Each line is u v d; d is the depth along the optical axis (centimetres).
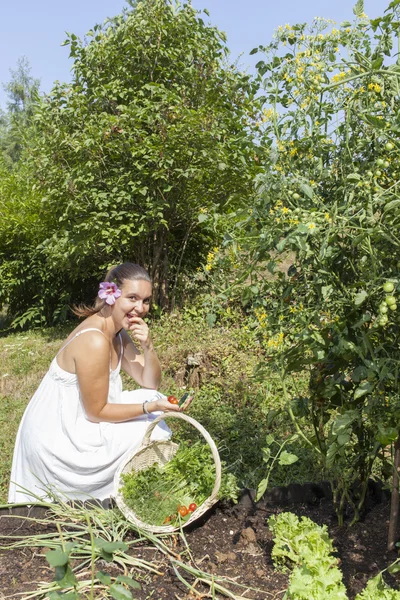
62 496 291
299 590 194
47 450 288
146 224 784
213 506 287
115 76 834
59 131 798
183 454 295
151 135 743
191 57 802
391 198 201
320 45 245
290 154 239
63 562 157
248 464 371
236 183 784
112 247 789
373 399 219
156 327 768
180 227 886
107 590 217
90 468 286
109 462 288
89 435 290
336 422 218
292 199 231
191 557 245
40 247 891
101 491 295
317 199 229
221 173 771
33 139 904
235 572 236
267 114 246
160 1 813
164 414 273
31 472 296
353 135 238
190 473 290
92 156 775
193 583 228
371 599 190
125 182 776
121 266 299
